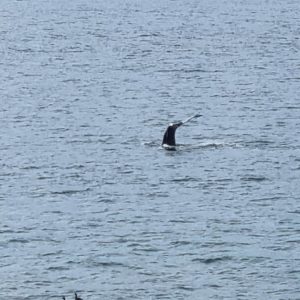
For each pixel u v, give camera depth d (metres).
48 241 184.50
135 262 175.75
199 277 170.25
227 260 176.88
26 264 174.75
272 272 172.38
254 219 196.12
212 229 190.62
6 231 189.12
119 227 191.50
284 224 193.75
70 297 162.38
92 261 176.00
